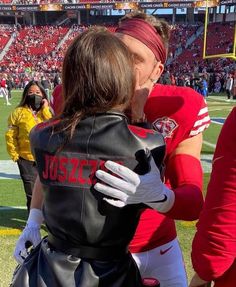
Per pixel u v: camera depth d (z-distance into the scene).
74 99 1.41
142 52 1.75
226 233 1.35
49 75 39.91
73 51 1.39
